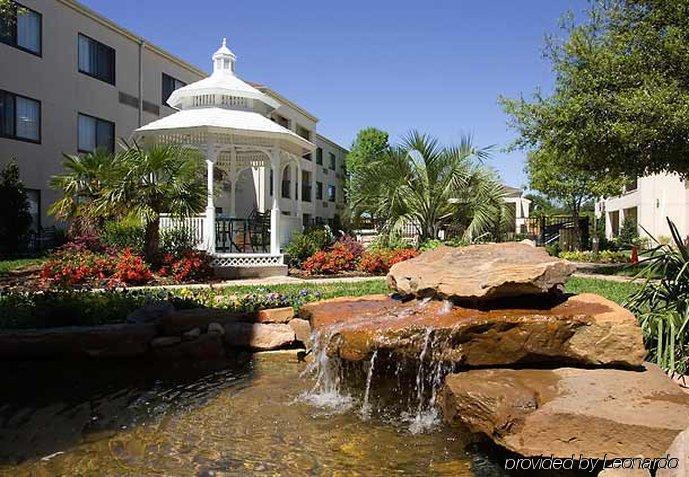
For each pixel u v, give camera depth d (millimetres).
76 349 7535
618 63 13812
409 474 4176
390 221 17891
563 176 28766
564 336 4953
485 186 17453
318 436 4949
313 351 6746
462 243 16328
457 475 4145
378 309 6684
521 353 4984
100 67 24062
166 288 11828
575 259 24375
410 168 17531
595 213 46062
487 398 4312
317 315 6840
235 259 15695
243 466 4340
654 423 3758
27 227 18953
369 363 5852
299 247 17469
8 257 17812
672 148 13305
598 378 4594
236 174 21734
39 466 4328
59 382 6699
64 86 22094
